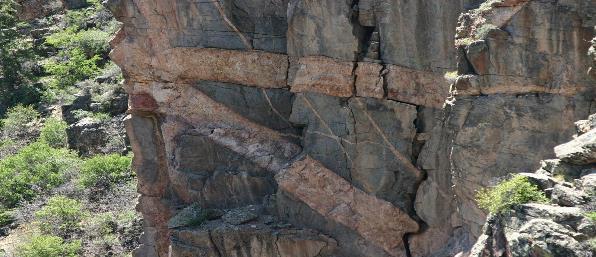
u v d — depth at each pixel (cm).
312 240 1474
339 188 1477
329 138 1478
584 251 792
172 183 1723
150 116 1758
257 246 1504
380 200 1435
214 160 1645
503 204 910
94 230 2281
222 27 1602
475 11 1162
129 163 2656
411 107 1373
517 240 834
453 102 1181
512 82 1123
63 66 3647
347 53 1420
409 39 1342
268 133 1608
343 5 1401
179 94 1688
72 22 4194
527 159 1121
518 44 1106
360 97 1427
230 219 1546
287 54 1541
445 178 1338
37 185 2669
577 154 914
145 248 1812
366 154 1441
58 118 3284
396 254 1437
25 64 3772
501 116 1136
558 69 1084
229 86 1631
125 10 1702
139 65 1716
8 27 3809
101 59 3750
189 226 1572
